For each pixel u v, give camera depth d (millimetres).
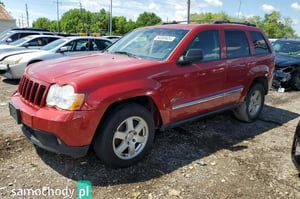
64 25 83812
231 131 4812
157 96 3443
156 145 4062
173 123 3816
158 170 3357
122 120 3189
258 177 3291
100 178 3127
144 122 3422
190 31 4004
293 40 10188
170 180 3152
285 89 8805
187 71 3768
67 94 2854
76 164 3389
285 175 3367
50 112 2881
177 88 3684
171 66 3611
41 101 3004
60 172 3207
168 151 3883
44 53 8578
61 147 2904
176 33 4066
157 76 3434
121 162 3311
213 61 4199
